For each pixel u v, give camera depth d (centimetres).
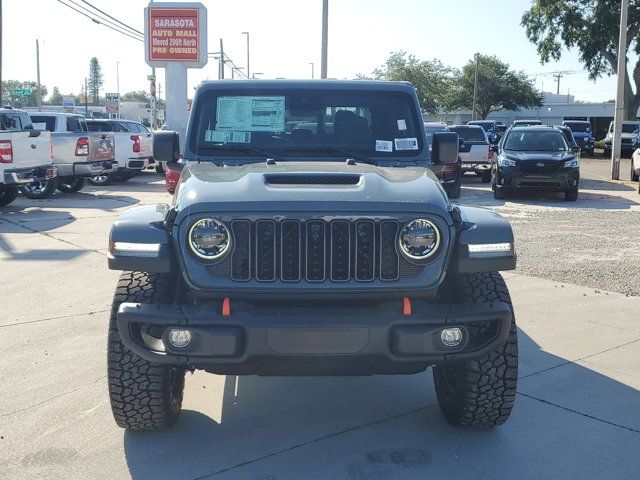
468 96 6656
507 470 376
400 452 397
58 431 421
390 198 355
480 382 389
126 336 353
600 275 835
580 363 538
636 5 4084
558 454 394
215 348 342
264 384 504
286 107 490
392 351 347
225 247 346
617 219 1313
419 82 5847
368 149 487
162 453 394
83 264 893
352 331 342
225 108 490
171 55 2248
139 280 384
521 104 6762
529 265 888
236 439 413
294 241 348
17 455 390
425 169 446
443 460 387
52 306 698
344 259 350
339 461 386
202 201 350
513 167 1606
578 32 4278
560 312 680
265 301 357
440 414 450
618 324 641
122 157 2038
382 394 486
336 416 448
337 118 490
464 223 370
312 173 393
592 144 4066
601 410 452
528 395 476
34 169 1433
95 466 379
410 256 350
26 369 522
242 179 383
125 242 359
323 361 352
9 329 621
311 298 351
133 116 8481
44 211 1409
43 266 881
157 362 352
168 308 351
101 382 498
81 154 1697
